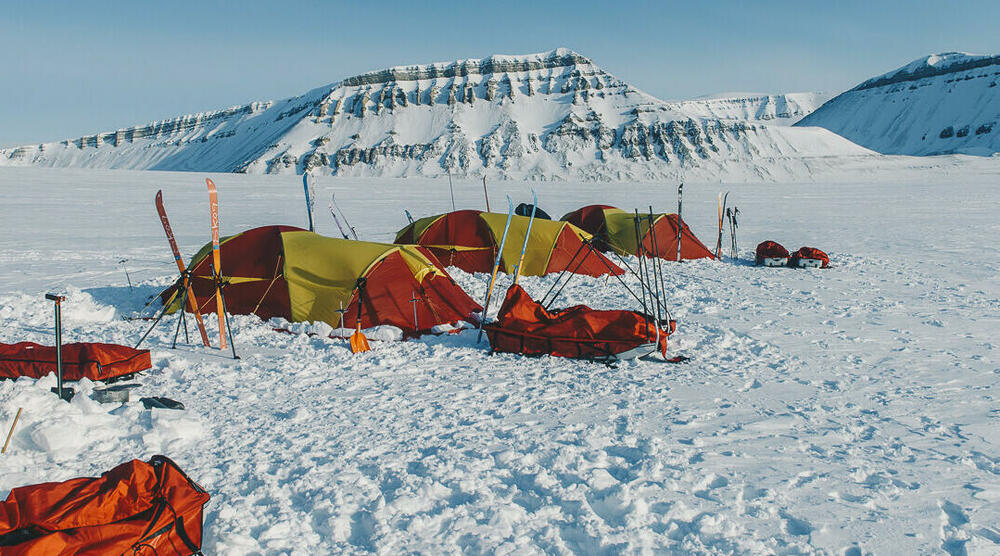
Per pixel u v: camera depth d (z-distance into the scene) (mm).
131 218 31891
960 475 5305
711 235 26578
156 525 3822
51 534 3555
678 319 11383
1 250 20141
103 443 5664
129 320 11109
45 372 7105
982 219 33688
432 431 6145
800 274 16438
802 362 8695
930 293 13844
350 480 5051
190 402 6922
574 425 6285
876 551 4180
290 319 10734
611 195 59656
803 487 5059
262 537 4203
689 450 5723
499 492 4918
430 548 4164
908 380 7918
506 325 9008
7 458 5230
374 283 10492
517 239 15930
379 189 63688
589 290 14086
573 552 4184
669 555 4133
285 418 6465
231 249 11602
